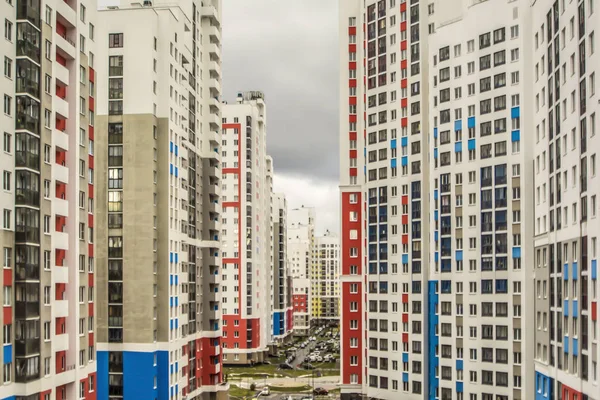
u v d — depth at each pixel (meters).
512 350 93.75
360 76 130.50
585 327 63.41
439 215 106.00
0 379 60.94
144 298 98.12
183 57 111.19
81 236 76.62
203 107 125.44
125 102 100.06
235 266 198.50
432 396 108.19
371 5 126.62
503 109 97.12
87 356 77.06
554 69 75.25
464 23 103.88
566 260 70.00
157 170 101.81
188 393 111.12
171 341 101.88
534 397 85.62
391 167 121.19
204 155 125.38
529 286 89.44
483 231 98.69
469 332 99.69
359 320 126.31
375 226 123.00
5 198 63.12
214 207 124.75
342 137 130.62
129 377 97.62
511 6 97.06
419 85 116.44
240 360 197.88
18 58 65.19
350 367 125.50
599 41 60.06
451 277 103.06
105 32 100.75
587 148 63.16
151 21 100.19
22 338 63.34
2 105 63.09
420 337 111.81
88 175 79.31
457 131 104.12
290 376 183.12
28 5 65.62
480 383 97.25
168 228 101.50
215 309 122.88
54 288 69.81
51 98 70.19
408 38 118.94
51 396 68.19
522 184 92.75
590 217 62.12
